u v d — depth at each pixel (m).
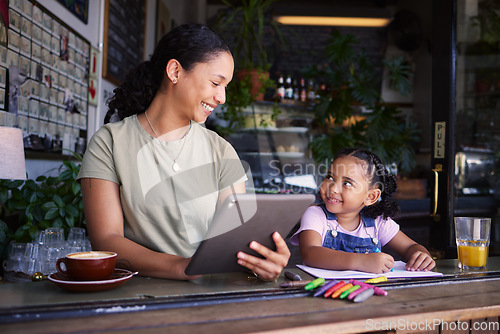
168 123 1.18
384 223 1.45
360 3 6.04
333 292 0.82
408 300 0.81
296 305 0.77
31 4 2.43
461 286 0.94
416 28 5.93
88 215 1.09
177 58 1.12
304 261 1.23
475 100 2.63
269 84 3.89
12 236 2.02
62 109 2.86
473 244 1.15
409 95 6.15
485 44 2.68
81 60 3.13
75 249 1.70
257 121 3.76
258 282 0.94
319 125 4.48
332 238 1.38
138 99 1.19
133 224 1.14
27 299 0.77
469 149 2.43
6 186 2.11
